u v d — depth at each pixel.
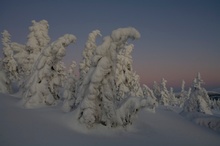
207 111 39.31
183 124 21.12
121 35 14.85
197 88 40.97
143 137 15.14
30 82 19.27
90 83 14.66
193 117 24.55
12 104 17.77
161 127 18.67
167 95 62.41
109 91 14.91
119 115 15.95
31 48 29.56
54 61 20.05
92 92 14.37
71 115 15.38
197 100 40.22
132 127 17.05
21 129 11.57
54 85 20.53
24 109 16.77
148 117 22.14
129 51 29.33
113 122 15.33
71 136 12.56
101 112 15.10
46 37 30.80
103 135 14.27
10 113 14.02
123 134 15.23
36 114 15.54
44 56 19.36
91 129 14.49
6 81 24.17
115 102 16.41
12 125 11.79
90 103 14.49
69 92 18.34
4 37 38.75
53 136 11.77
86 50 26.52
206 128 21.00
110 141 13.09
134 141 13.81
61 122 14.87
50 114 16.20
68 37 19.67
